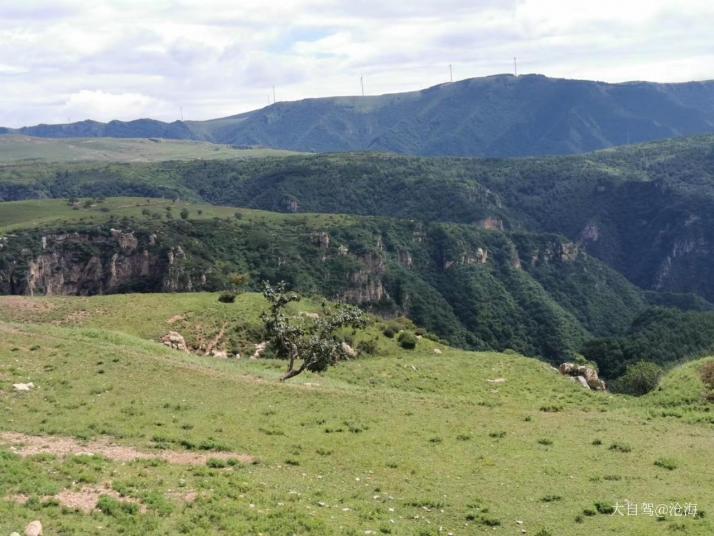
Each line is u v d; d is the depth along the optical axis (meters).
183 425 28.84
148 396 33.84
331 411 34.59
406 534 18.48
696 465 26.42
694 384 42.97
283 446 27.39
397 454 27.31
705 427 34.28
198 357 52.41
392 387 54.62
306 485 22.38
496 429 32.66
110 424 27.70
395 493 22.45
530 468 25.84
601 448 29.34
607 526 19.56
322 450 27.03
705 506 21.05
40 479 19.27
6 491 18.02
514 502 21.88
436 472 25.02
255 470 23.55
